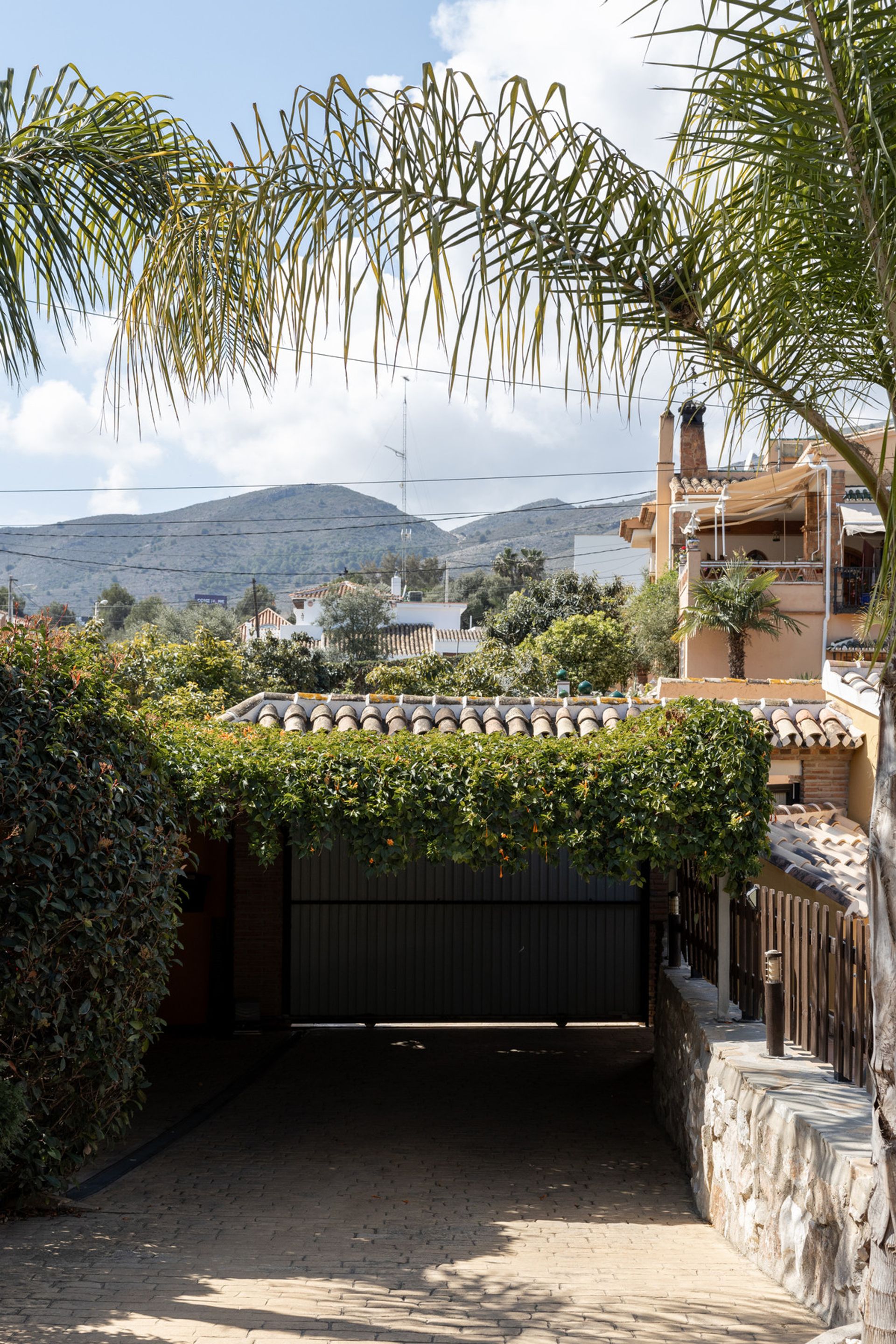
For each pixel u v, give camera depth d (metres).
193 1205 7.62
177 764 9.50
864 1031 6.41
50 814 6.86
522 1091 12.13
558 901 15.02
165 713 11.41
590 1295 5.60
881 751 3.75
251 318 4.43
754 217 4.02
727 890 9.34
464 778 9.55
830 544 25.88
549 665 35.00
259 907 14.89
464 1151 9.94
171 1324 4.73
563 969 14.99
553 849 9.62
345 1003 14.91
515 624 44.41
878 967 3.76
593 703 14.66
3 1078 6.56
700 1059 8.55
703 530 30.84
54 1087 7.20
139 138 6.70
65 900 6.96
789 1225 5.81
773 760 13.40
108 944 7.36
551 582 45.94
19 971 6.62
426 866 15.02
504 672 37.25
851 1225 4.86
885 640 3.50
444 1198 8.34
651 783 9.33
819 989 7.33
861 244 3.83
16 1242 6.10
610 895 15.04
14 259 6.67
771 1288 5.88
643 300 4.19
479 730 13.70
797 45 3.31
